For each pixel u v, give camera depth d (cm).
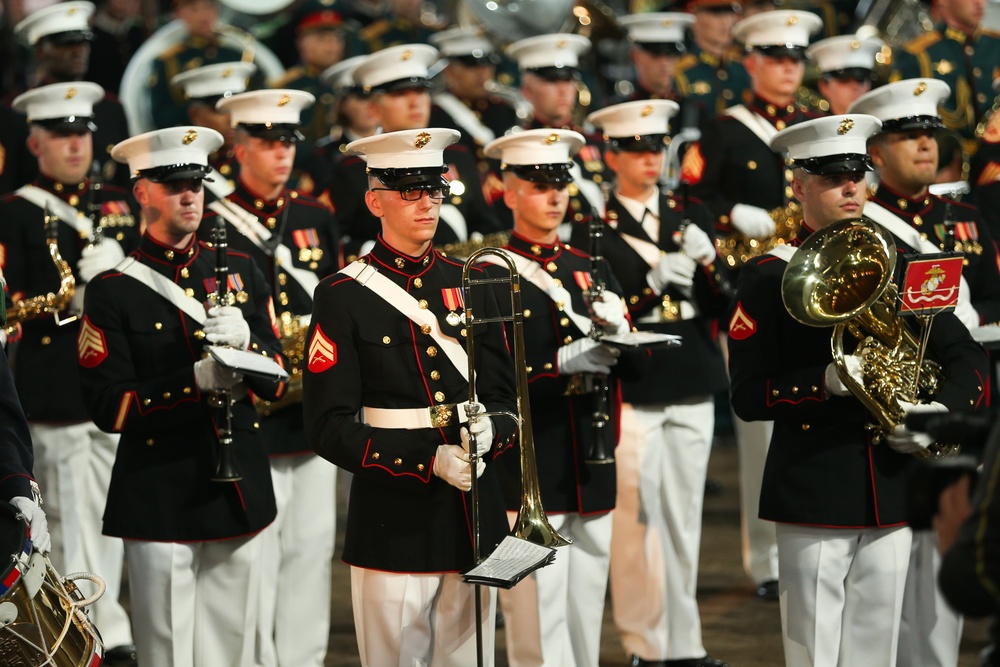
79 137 2303
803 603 1745
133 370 1792
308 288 2269
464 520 1587
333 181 2595
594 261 1948
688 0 3703
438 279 1628
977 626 2355
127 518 1786
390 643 1594
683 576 2238
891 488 1708
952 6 3091
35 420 2314
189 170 1798
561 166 1944
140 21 4122
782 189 2633
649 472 2222
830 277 1658
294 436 2156
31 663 1367
